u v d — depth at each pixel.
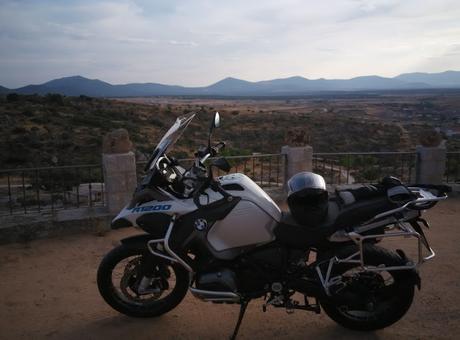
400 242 6.07
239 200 3.60
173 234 3.65
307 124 51.00
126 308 3.99
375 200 3.51
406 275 3.59
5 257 5.65
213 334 3.82
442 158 8.56
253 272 3.61
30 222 6.28
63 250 5.89
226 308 4.29
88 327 3.95
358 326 3.74
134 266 4.17
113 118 42.44
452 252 5.65
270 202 3.69
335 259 3.48
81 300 4.48
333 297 3.53
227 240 3.61
